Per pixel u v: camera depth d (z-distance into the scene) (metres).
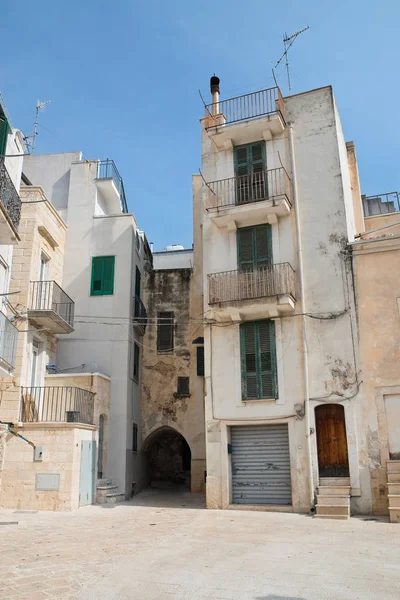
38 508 16.03
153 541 10.55
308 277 17.70
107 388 21.16
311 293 17.55
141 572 7.86
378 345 16.41
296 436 16.56
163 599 6.57
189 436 23.47
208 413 17.75
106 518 14.34
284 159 19.03
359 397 16.17
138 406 23.66
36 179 24.75
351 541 10.61
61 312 20.23
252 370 17.55
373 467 15.55
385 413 15.86
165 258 33.72
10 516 14.52
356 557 8.92
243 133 19.44
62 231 22.91
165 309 25.33
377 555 9.11
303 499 16.02
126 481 20.89
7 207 13.74
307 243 18.02
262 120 18.95
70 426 16.55
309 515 15.19
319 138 18.83
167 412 23.89
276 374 17.22
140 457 23.95
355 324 16.81
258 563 8.44
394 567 8.13
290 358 17.20
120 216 23.56
